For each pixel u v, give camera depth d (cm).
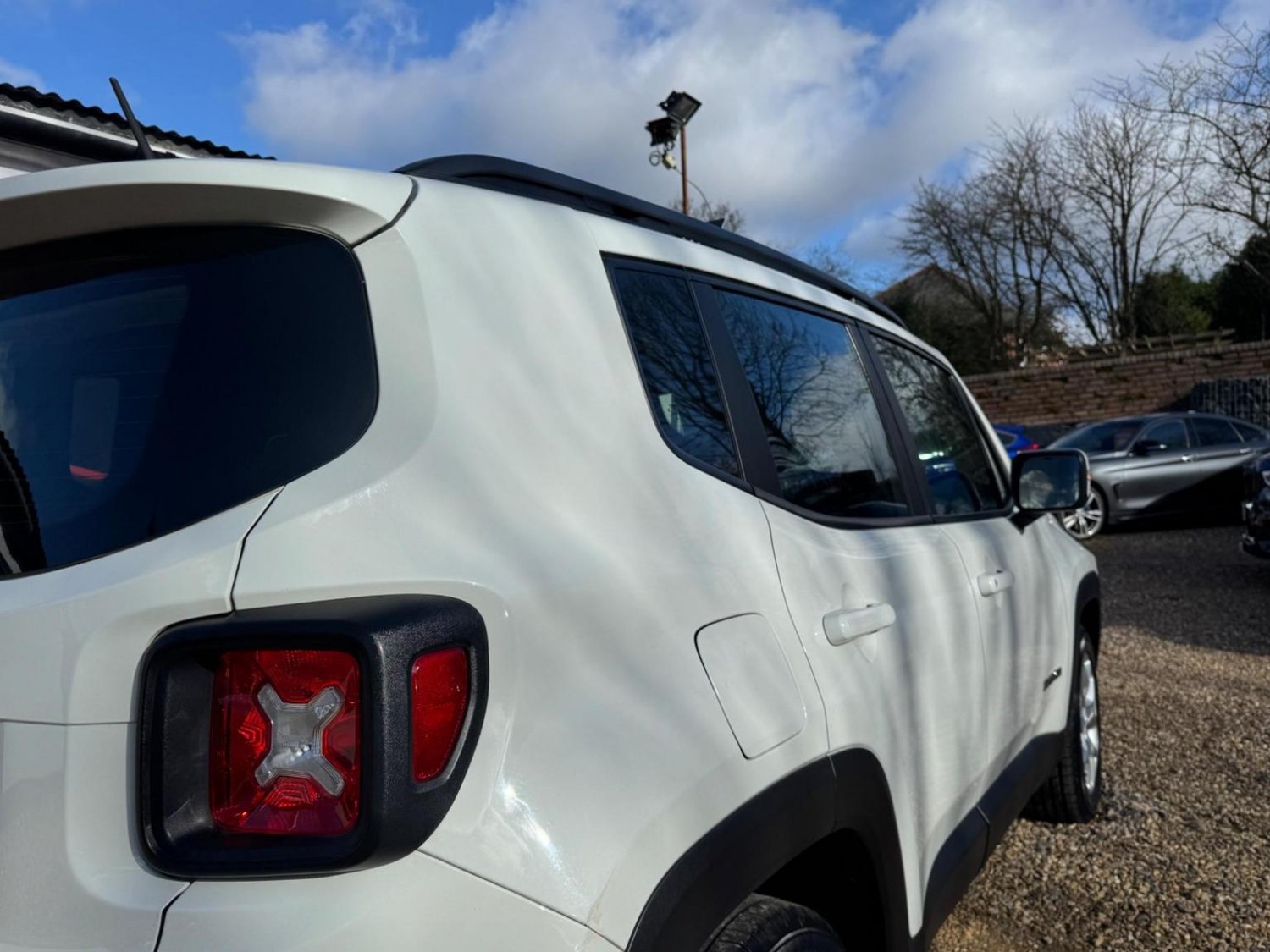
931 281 3603
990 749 237
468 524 109
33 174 121
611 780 111
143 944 93
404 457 109
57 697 100
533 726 107
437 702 100
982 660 232
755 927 136
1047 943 277
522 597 109
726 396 167
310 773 96
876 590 183
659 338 156
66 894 97
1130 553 1033
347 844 94
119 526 110
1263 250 2352
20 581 108
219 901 94
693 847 119
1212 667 566
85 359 124
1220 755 421
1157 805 369
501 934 98
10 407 124
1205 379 1881
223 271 124
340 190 120
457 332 120
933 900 193
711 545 141
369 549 103
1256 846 330
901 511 221
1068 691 323
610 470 130
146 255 128
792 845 139
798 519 170
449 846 97
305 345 118
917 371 274
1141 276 3152
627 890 109
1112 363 1961
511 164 152
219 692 98
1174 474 1143
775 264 218
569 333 135
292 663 98
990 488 299
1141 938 277
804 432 190
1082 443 1218
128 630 100
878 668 176
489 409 118
